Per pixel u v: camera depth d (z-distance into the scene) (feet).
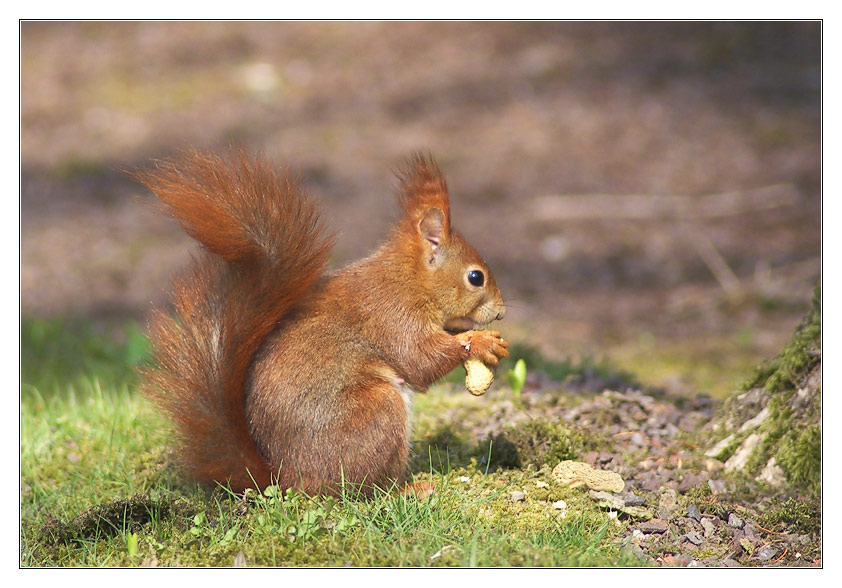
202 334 23.79
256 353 24.12
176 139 80.79
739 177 73.26
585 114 85.25
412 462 26.78
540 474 25.90
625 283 61.62
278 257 23.45
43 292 59.11
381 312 25.08
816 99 83.20
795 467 25.43
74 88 92.22
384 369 24.90
